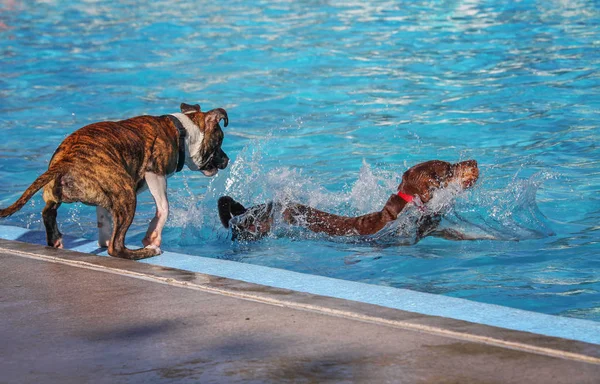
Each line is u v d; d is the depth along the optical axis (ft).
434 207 24.53
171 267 18.69
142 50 63.00
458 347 13.06
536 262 21.86
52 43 66.80
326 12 79.00
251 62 57.41
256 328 14.14
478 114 41.68
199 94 48.67
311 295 15.75
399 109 43.60
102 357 13.08
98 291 16.57
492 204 26.99
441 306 15.25
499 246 23.49
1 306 15.72
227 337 13.75
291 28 70.59
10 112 45.16
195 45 64.44
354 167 33.30
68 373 12.50
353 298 15.92
